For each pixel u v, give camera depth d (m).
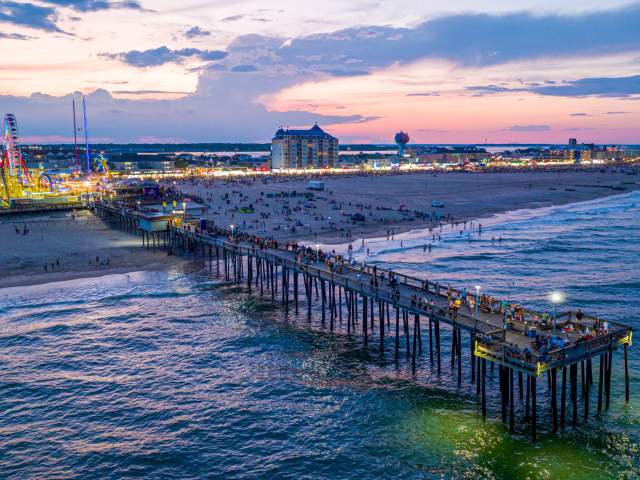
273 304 68.25
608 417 40.00
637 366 48.84
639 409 41.12
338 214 144.12
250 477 33.72
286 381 46.81
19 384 45.97
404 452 36.16
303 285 77.62
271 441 37.72
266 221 130.25
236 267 86.50
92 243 102.19
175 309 66.00
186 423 40.06
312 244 104.94
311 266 61.47
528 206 177.75
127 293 72.00
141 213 109.19
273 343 55.34
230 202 165.00
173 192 168.88
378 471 34.22
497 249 102.81
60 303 67.38
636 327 58.06
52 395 44.19
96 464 35.00
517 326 40.75
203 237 84.38
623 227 131.62
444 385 45.62
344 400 43.34
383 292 50.00
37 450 36.50
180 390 45.31
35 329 58.62
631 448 36.28
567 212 164.38
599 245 107.25
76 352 52.91
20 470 34.31
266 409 42.12
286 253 70.94
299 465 34.94
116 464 35.00
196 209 139.88
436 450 36.28
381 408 41.91
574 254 98.56
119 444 37.28
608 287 74.50
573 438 37.38
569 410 41.06
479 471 34.00
